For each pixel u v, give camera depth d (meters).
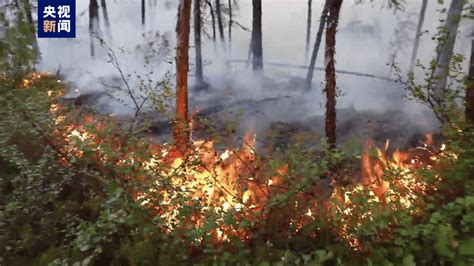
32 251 4.33
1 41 6.34
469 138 4.71
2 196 4.59
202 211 4.65
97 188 5.13
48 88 8.86
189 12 8.72
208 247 4.10
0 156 5.59
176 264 4.01
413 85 5.74
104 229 3.87
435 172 4.50
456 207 3.36
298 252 4.29
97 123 6.71
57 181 5.11
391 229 4.08
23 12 6.62
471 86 5.11
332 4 7.86
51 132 5.94
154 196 4.42
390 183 4.64
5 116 5.78
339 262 3.57
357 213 4.22
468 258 3.00
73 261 3.93
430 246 3.48
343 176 4.95
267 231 4.49
